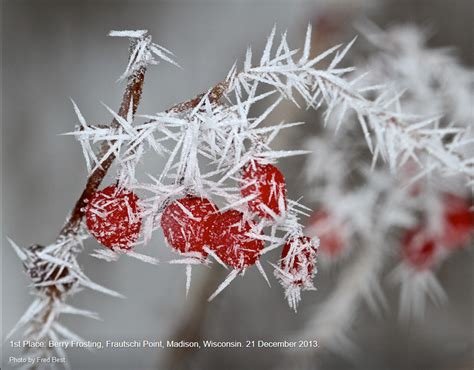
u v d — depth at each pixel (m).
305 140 0.42
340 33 0.44
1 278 0.50
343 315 0.41
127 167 0.27
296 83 0.28
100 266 0.50
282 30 0.52
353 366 0.49
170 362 0.42
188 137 0.27
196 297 0.41
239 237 0.27
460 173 0.31
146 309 0.50
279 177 0.27
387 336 0.50
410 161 0.36
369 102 0.30
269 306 0.50
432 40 0.51
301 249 0.27
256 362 0.49
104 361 0.48
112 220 0.27
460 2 0.50
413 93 0.37
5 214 0.52
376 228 0.38
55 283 0.28
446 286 0.50
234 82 0.27
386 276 0.48
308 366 0.43
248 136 0.27
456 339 0.50
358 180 0.43
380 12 0.50
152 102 0.52
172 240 0.27
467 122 0.36
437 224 0.38
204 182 0.27
